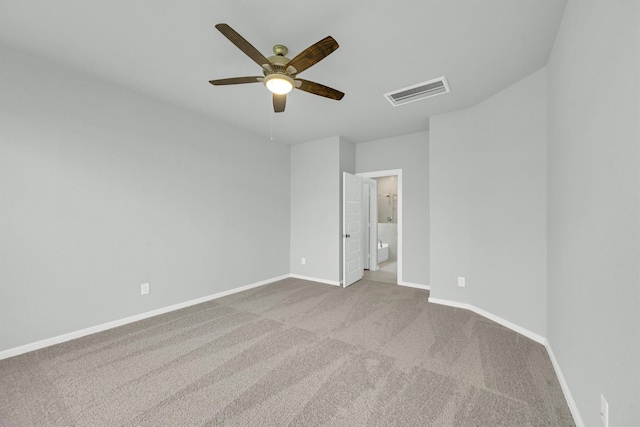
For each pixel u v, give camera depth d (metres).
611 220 1.08
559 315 1.82
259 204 4.27
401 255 4.32
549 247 2.12
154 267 2.97
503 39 1.93
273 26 1.82
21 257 2.13
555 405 1.56
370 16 1.71
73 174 2.40
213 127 3.57
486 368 1.93
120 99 2.70
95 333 2.51
